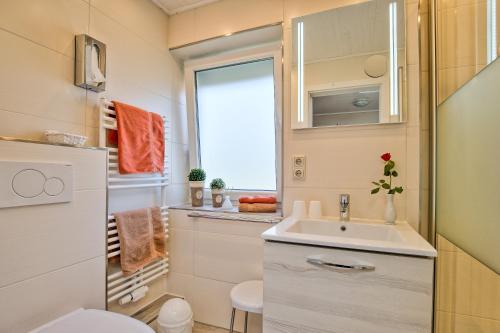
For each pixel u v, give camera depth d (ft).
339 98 4.98
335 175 4.98
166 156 6.30
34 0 3.78
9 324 3.11
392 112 4.63
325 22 5.10
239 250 5.44
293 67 5.29
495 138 2.80
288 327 3.51
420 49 4.53
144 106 5.77
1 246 3.06
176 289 6.03
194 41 6.29
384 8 4.74
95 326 3.31
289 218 4.81
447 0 4.23
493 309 3.23
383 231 4.24
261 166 6.53
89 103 4.56
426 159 4.51
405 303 3.04
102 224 4.33
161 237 5.57
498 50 3.28
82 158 4.01
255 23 5.68
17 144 3.23
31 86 3.72
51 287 3.55
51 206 3.58
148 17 5.93
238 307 4.32
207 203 6.90
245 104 6.61
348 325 3.24
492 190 2.87
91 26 4.61
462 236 3.62
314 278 3.40
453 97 3.84
